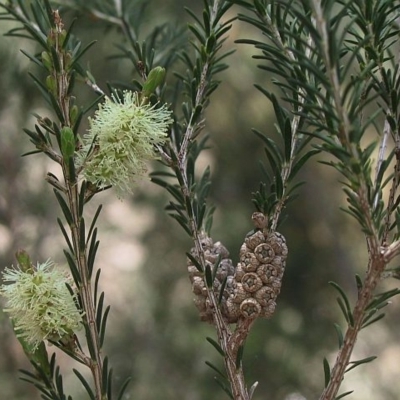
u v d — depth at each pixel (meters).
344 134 0.49
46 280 0.52
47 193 1.06
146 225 1.51
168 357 1.45
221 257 0.55
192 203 0.56
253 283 0.52
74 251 0.53
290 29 0.53
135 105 0.52
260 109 1.57
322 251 1.64
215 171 1.58
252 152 1.59
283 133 0.54
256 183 1.59
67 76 0.53
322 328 1.58
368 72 0.51
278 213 0.53
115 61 1.06
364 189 0.50
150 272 1.53
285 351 1.50
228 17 1.51
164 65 0.64
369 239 0.51
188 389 1.41
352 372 1.51
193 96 0.56
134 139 0.52
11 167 1.03
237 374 0.53
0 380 1.04
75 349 0.53
